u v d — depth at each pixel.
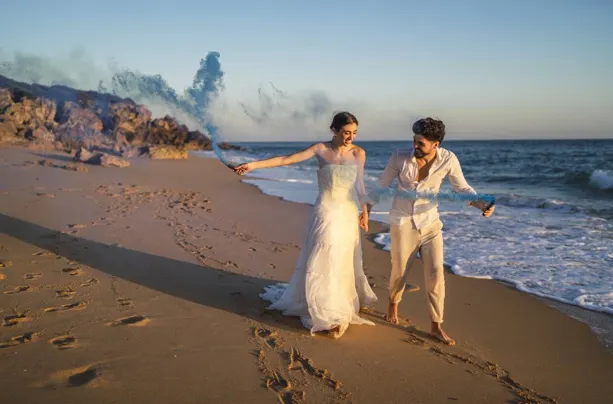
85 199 9.52
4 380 2.96
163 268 5.49
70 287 4.65
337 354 3.72
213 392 3.03
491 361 3.84
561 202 12.28
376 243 7.97
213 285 5.06
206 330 3.95
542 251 7.49
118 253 5.92
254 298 4.77
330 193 4.11
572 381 3.57
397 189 4.12
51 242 6.14
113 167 16.31
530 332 4.49
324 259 4.05
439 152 4.01
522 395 3.33
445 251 7.54
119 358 3.35
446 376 3.52
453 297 5.49
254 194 13.09
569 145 87.44
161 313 4.21
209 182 15.20
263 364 3.44
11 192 9.60
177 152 23.38
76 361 3.25
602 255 7.22
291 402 3.00
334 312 4.00
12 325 3.74
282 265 6.04
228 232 7.69
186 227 7.75
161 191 11.82
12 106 22.73
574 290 5.73
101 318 4.00
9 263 5.20
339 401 3.06
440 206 11.91
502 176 24.61
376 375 3.45
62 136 23.53
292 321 4.27
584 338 4.38
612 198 14.94
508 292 5.67
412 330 4.36
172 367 3.29
